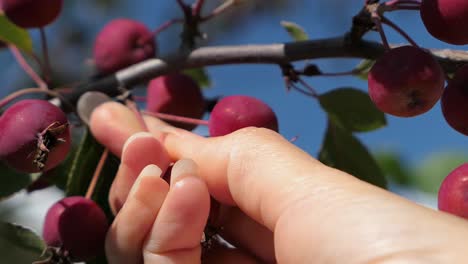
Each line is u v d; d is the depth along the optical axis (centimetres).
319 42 33
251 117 29
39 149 28
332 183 23
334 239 22
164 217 25
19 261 32
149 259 26
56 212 31
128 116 32
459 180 27
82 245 30
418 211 21
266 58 34
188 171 25
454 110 28
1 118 29
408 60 27
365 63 35
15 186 34
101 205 33
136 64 38
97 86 37
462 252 20
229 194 27
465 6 27
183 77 38
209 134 31
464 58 30
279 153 25
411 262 20
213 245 29
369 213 22
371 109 37
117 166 34
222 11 36
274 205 24
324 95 37
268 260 29
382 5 30
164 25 40
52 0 36
